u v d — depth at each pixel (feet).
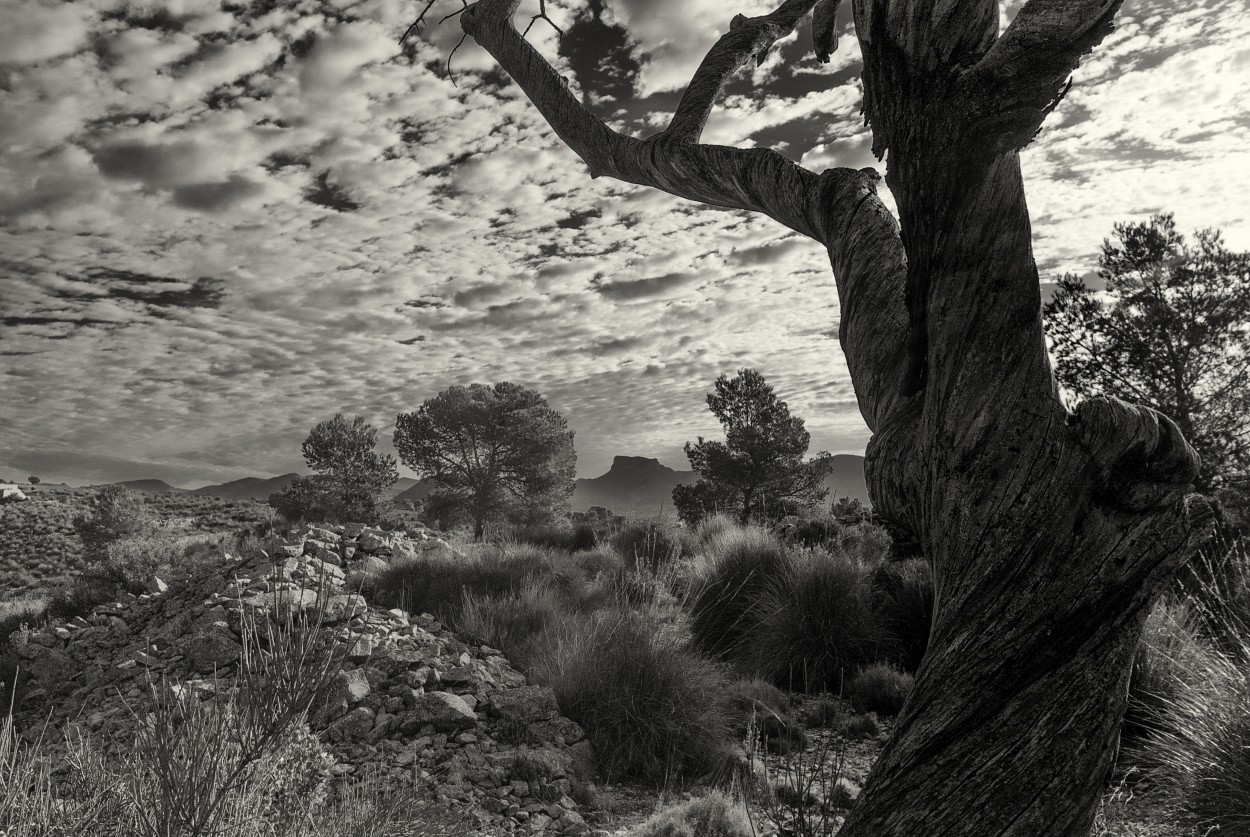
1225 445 30.71
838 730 16.38
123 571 37.24
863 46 3.92
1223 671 11.93
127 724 13.05
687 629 22.61
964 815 3.28
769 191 5.03
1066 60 3.29
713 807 10.21
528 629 22.90
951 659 3.47
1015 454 3.41
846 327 4.40
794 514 67.56
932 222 3.61
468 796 13.73
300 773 5.96
